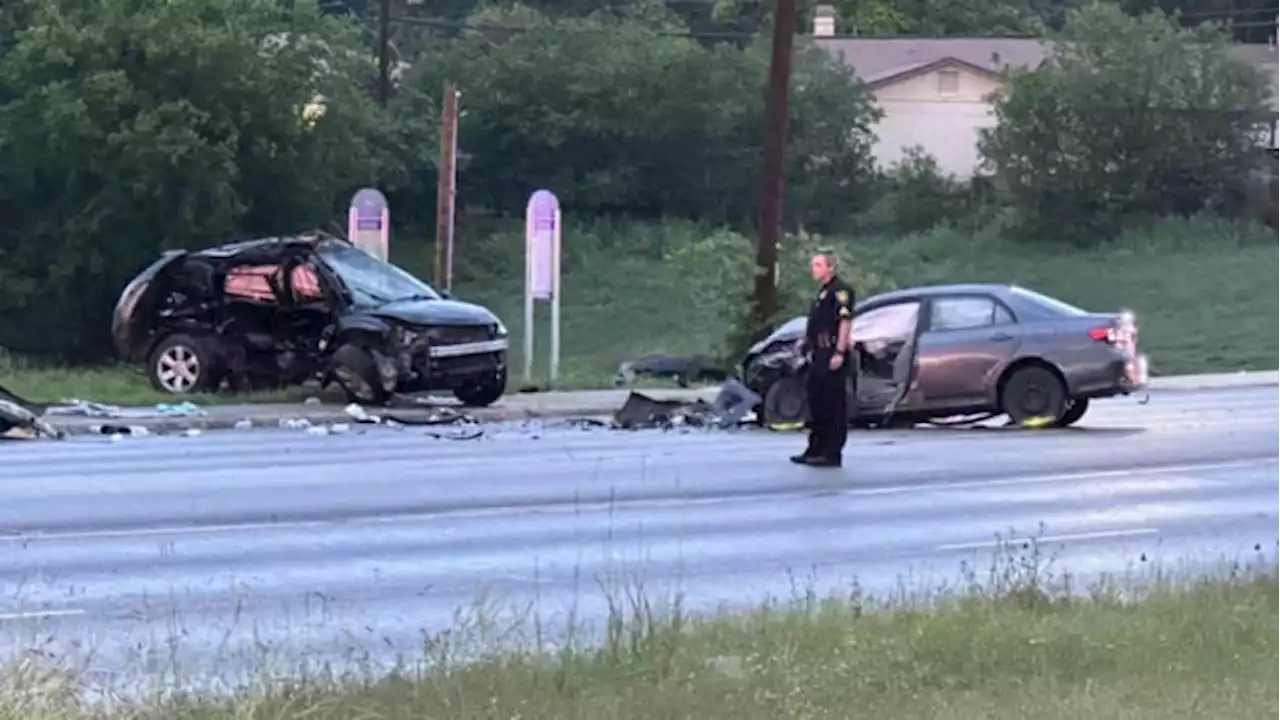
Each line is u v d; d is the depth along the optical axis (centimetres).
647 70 6912
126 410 2345
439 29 8450
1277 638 860
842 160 7200
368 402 2405
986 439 1989
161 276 2536
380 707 720
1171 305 5644
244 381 2509
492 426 2272
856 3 9600
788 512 1450
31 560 1222
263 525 1385
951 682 766
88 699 761
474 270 6325
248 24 4944
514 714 707
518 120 6881
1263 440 1986
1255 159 6962
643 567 1191
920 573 1153
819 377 1731
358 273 2505
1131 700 725
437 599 1075
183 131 4644
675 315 5678
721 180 6956
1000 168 6894
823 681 760
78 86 4700
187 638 937
